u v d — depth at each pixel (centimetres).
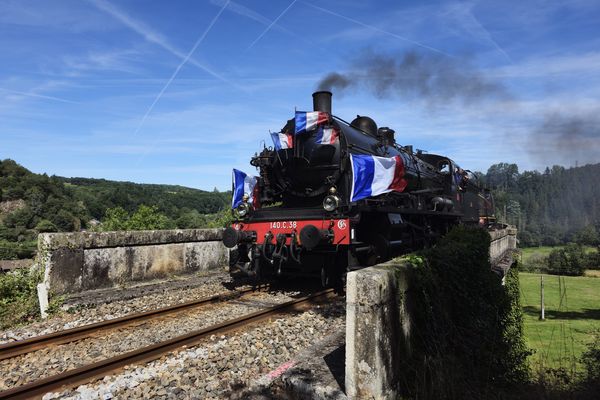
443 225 1360
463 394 369
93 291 791
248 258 889
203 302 712
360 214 752
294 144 836
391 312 335
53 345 511
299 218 776
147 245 902
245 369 417
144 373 405
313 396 335
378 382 305
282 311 659
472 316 496
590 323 1239
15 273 762
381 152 946
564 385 439
